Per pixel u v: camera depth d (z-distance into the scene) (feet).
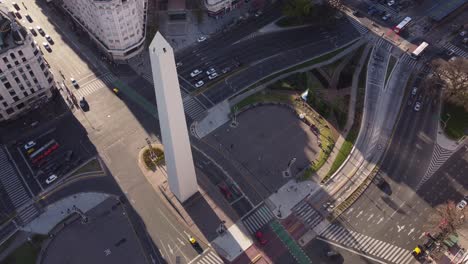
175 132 336.29
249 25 617.62
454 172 465.06
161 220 425.28
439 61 562.66
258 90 537.24
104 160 470.39
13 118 504.02
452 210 417.08
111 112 514.68
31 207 435.12
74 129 497.05
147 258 401.70
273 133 495.41
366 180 456.04
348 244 411.54
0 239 413.18
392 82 549.13
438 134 497.46
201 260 400.26
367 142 487.61
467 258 400.26
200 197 440.45
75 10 572.51
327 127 499.92
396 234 418.51
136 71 559.79
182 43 594.24
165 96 299.99
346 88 540.11
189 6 639.76
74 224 422.82
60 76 551.18
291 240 412.98
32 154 468.75
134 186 449.48
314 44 593.42
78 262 398.83
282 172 461.37
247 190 447.42
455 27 620.49
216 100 528.63
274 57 576.61
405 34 609.42
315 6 609.01
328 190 447.83
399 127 502.79
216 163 468.75
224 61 572.51
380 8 643.04
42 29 605.31
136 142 486.38
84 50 581.94
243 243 410.31
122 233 417.08
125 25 528.22
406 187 452.35
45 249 406.62
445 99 525.75
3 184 451.94
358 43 595.47
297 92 535.60
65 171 460.96
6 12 474.49
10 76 461.78
